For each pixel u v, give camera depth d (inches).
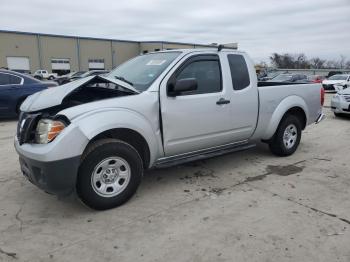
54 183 135.9
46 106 146.3
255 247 121.1
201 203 158.4
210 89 182.9
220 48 191.3
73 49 1927.9
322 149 257.4
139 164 157.4
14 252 120.1
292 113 236.2
